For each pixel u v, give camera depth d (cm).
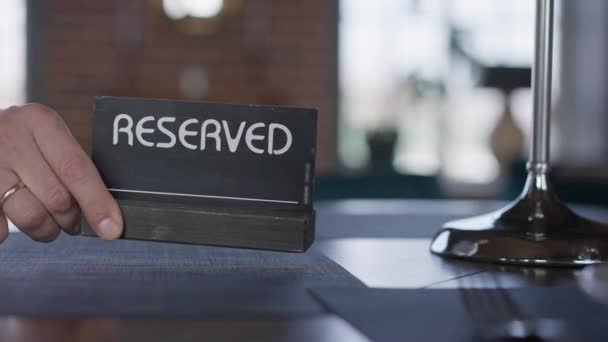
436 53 680
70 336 39
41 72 668
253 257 71
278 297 50
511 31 674
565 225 69
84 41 672
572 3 697
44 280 56
